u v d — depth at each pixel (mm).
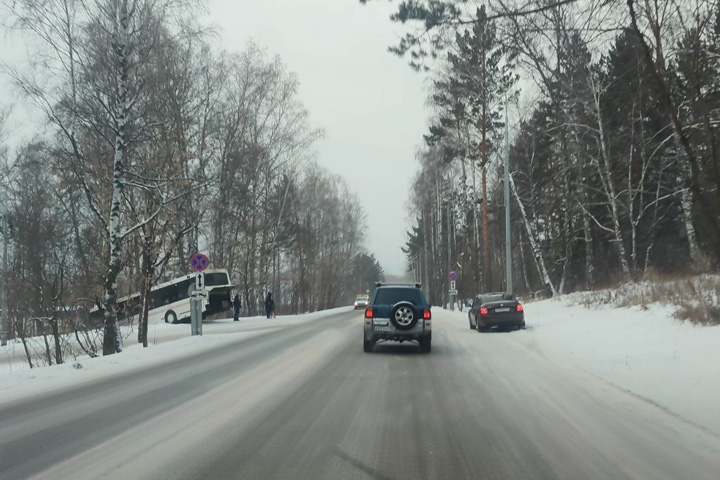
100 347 25109
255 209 50438
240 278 53750
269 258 57594
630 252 38938
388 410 9469
